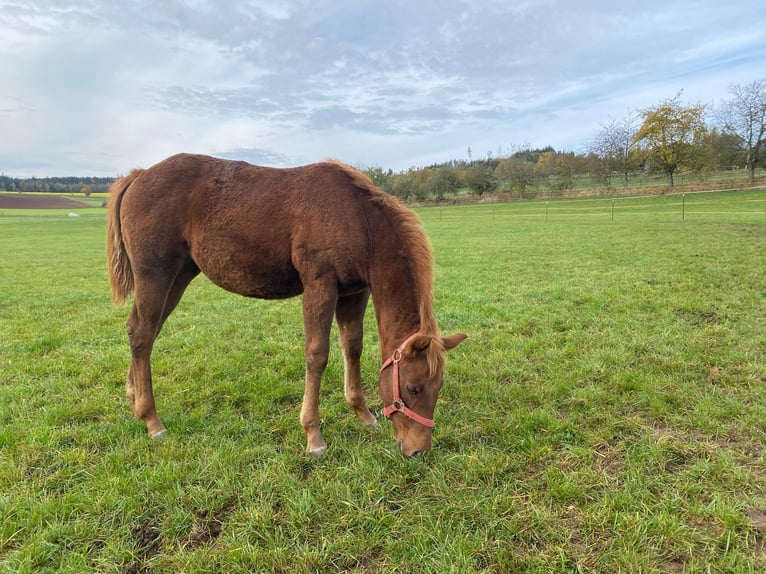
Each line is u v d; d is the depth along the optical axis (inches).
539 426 128.9
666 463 108.9
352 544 87.0
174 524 92.5
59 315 274.5
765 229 613.6
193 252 130.6
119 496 99.6
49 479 105.5
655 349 181.8
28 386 159.5
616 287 295.0
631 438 120.7
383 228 117.0
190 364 183.0
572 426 127.2
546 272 372.2
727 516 89.2
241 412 144.9
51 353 198.7
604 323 219.9
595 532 88.4
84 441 122.4
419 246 114.0
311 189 120.8
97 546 88.3
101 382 165.8
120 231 137.9
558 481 102.2
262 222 121.0
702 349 179.8
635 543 84.9
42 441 121.4
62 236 1028.5
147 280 129.1
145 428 131.0
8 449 117.8
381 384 111.7
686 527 87.9
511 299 281.0
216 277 130.6
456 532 89.1
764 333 195.6
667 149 1667.1
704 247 461.4
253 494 101.3
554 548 84.1
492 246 573.3
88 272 466.0
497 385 156.7
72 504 96.4
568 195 1919.3
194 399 151.1
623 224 815.1
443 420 134.7
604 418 131.2
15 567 81.4
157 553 86.5
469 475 106.4
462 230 860.6
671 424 127.2
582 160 2142.0
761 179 1510.8
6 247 763.4
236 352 197.8
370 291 125.6
